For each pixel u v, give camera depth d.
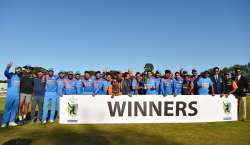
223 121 10.23
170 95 9.90
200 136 7.44
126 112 9.73
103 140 6.91
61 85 10.31
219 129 8.54
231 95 10.34
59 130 8.34
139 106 9.79
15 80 9.24
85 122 9.61
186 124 9.58
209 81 10.47
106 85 10.60
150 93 10.67
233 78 10.63
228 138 7.20
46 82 9.85
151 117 9.82
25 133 7.82
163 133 7.86
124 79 10.83
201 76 10.57
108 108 9.69
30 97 10.58
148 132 8.02
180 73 11.49
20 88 10.35
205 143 6.63
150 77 10.76
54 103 9.98
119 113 9.72
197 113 10.01
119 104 9.73
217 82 10.88
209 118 10.09
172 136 7.44
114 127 8.92
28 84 10.49
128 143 6.61
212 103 10.13
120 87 10.70
